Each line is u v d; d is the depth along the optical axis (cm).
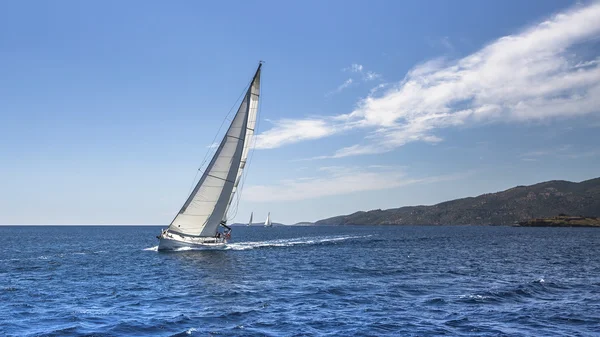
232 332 1872
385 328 1942
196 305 2444
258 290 2962
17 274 3919
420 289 2986
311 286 3127
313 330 1911
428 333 1864
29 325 1989
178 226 5772
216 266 4425
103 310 2314
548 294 2791
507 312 2247
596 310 2292
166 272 3959
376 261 5097
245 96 5697
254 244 8419
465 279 3506
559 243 9219
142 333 1858
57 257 5712
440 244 8894
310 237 13062
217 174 5712
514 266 4550
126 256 5653
